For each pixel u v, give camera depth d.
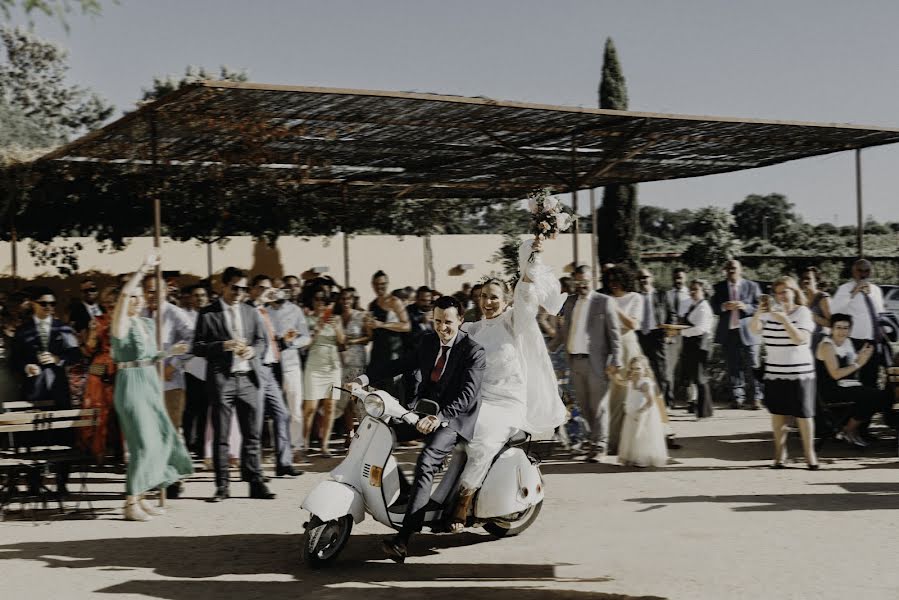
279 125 10.96
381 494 5.93
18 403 8.52
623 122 11.62
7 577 5.79
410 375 6.42
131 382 7.32
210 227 17.23
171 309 9.23
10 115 17.22
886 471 8.90
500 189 19.91
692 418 12.67
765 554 6.07
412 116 10.81
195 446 9.71
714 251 27.38
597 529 6.84
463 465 6.24
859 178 14.35
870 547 6.20
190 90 8.53
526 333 6.90
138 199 15.69
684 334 12.66
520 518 6.70
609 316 9.46
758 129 12.45
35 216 15.57
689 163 16.06
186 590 5.50
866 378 10.87
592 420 9.57
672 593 5.29
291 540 6.68
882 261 20.00
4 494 7.66
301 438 10.00
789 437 10.95
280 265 22.39
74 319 11.97
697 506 7.50
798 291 9.15
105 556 6.28
